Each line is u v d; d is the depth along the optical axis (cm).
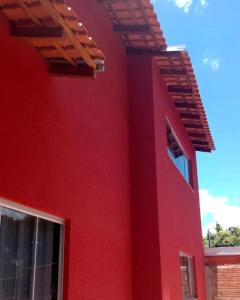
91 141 624
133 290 735
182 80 971
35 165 461
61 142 526
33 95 469
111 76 753
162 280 738
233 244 3262
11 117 425
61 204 509
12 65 434
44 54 480
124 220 736
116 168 725
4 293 411
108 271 631
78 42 415
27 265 448
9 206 425
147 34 787
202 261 1331
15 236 433
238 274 1330
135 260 751
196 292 1143
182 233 1023
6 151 412
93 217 599
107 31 748
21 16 404
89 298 554
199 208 1409
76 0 610
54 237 504
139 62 869
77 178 560
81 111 598
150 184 789
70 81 569
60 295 499
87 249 566
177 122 1137
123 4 695
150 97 842
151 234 759
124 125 801
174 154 1095
